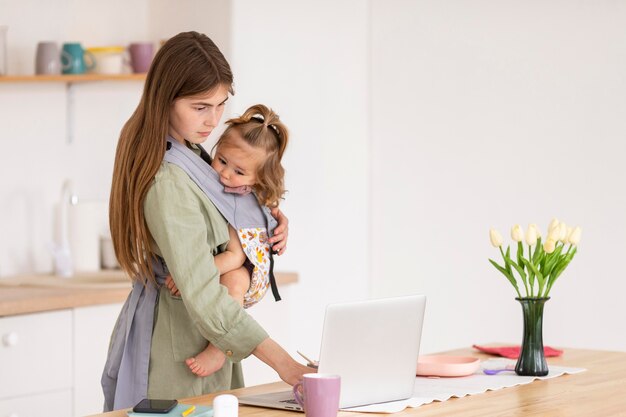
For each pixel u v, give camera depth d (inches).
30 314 141.1
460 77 194.7
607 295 177.6
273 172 104.3
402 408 88.0
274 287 106.8
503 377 104.9
